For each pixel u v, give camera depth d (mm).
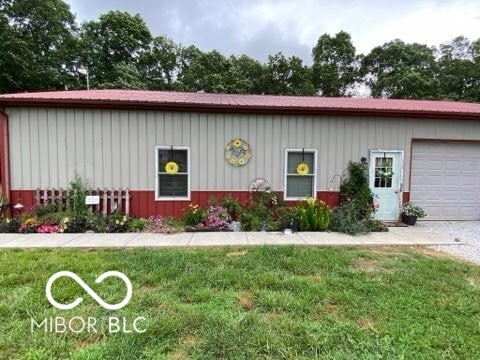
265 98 9836
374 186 8031
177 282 3764
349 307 3201
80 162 7270
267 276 3938
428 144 8312
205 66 25094
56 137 7184
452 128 8234
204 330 2727
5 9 20328
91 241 5781
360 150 7902
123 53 26281
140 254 4887
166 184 7555
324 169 7816
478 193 8594
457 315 3082
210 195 7590
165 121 7418
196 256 4793
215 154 7559
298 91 24922
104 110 7270
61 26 22672
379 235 6551
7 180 7059
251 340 2590
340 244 5746
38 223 6566
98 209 7262
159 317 2920
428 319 2990
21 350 2443
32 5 20953
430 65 28297
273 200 7508
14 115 7047
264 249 5207
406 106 8562
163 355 2414
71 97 7195
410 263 4711
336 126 7797
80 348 2482
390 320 2963
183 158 7555
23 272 4016
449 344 2592
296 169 7766
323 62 29391
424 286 3777
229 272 4062
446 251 5539
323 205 7059
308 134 7738
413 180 8352
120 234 6406
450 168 8445
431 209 8469
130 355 2373
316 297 3398
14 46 18750
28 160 7129
